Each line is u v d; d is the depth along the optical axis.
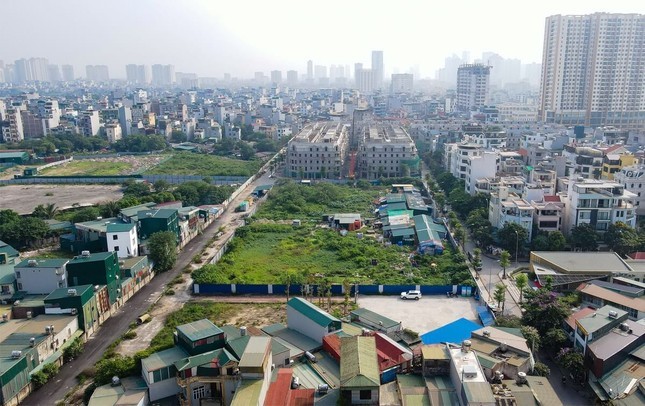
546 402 60.38
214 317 96.25
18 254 119.69
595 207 126.69
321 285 104.44
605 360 69.12
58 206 185.25
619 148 191.88
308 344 78.25
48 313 88.69
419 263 123.19
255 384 62.59
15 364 71.06
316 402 62.03
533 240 125.94
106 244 128.12
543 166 182.62
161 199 168.25
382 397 63.19
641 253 116.62
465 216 159.62
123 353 83.94
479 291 102.75
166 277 118.75
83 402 69.81
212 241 144.62
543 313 82.75
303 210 175.12
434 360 65.81
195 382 66.12
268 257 129.62
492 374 65.56
